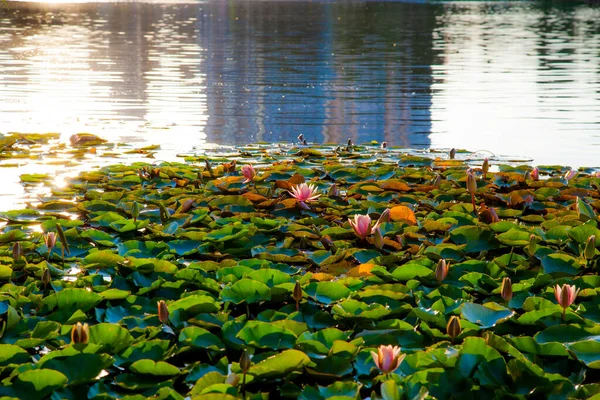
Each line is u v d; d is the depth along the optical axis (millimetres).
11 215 3486
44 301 2320
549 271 2781
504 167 4859
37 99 8102
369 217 3266
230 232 3146
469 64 12062
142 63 11406
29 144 5582
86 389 1824
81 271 2762
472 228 3156
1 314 2242
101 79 9727
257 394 1818
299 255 3010
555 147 6121
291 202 3715
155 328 2166
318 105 8148
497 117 7559
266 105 8078
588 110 7969
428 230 3395
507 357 2068
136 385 1872
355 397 1759
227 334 2117
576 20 23734
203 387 1838
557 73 11094
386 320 2225
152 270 2645
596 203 3764
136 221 3270
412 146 6184
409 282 2582
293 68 11156
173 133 6457
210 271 2771
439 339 2154
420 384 1811
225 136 6402
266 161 5051
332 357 1981
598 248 3004
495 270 2760
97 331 2053
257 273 2539
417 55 13172
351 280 2576
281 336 2094
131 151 5395
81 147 5496
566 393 1817
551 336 2127
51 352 1909
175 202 3738
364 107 8094
